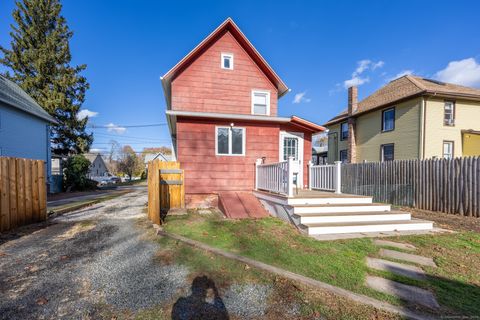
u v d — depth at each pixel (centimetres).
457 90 1372
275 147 912
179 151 821
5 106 1148
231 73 977
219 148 859
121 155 5131
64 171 1714
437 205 800
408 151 1355
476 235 502
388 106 1482
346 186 1202
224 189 855
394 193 950
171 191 749
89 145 2131
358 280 295
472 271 326
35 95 1788
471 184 715
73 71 1970
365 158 1670
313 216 530
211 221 600
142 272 320
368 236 483
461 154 1334
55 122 1529
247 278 301
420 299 256
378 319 223
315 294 263
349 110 1789
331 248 407
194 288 279
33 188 592
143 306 245
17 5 1791
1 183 507
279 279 296
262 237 466
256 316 228
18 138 1238
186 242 429
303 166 977
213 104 952
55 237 479
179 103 920
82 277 308
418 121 1303
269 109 1008
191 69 938
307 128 970
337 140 2011
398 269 329
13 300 256
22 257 375
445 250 406
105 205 917
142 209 809
